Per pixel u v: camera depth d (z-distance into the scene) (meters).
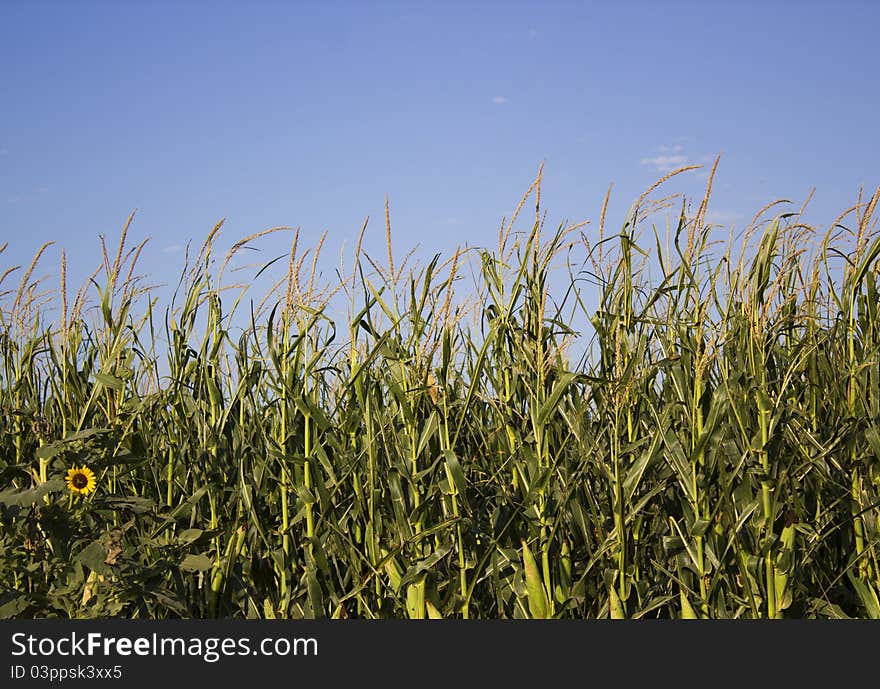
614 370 4.55
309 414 4.63
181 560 4.72
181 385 5.16
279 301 4.89
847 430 4.59
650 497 4.34
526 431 4.61
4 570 4.40
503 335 4.59
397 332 4.65
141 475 5.33
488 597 4.92
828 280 4.94
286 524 4.73
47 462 4.63
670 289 4.58
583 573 4.39
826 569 4.85
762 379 4.39
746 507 4.30
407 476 4.45
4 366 5.53
